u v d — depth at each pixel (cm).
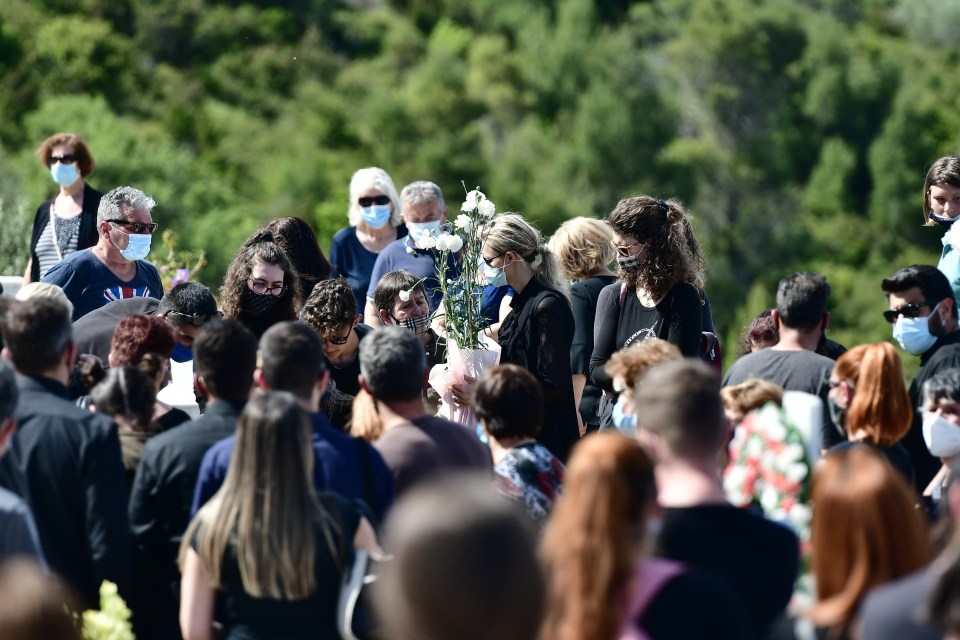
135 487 732
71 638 402
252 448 621
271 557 611
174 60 10150
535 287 1041
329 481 701
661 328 1034
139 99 9438
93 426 715
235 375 741
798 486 663
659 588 503
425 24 11231
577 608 483
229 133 9475
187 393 1041
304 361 716
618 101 9262
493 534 377
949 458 866
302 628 623
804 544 651
